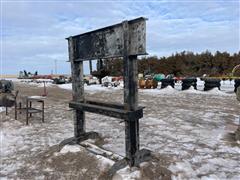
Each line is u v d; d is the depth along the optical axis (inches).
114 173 148.9
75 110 199.2
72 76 197.2
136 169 151.1
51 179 152.6
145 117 335.3
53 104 494.9
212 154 186.4
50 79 1996.8
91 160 169.3
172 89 785.6
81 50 184.7
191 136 236.7
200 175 151.3
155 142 217.3
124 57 148.0
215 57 2062.0
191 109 404.8
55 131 268.1
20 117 351.9
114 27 153.3
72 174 156.8
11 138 246.8
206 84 741.9
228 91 727.7
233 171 157.4
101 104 179.8
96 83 1272.1
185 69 2000.5
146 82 899.4
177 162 169.0
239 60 1964.8
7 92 485.7
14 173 163.6
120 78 1248.2
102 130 260.7
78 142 201.3
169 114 358.3
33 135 254.8
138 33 138.9
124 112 149.9
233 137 231.8
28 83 1584.6
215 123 294.8
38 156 189.8
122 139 224.8
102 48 163.9
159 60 2071.9
